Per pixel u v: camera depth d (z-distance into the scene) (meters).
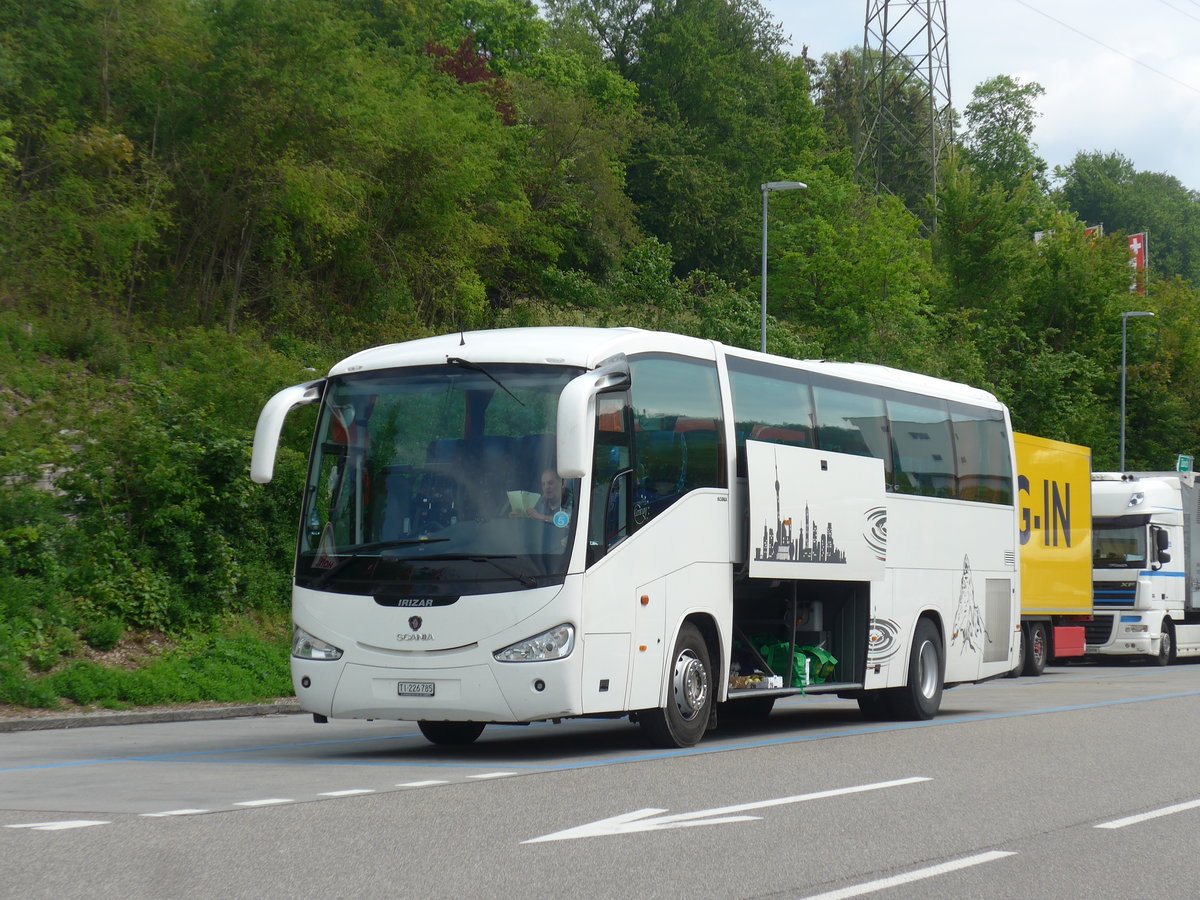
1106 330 67.31
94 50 31.52
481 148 40.22
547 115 53.62
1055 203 89.00
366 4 46.78
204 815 8.55
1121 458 59.31
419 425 12.23
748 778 10.76
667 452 13.05
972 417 19.47
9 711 16.78
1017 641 20.33
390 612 11.77
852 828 8.52
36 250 29.14
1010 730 15.38
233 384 26.77
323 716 12.04
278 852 7.34
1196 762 12.30
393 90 39.28
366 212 37.06
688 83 71.06
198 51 32.31
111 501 21.39
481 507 11.84
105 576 20.38
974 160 88.94
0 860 7.03
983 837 8.35
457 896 6.37
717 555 13.65
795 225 57.94
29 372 25.05
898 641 16.84
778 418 14.91
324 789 9.91
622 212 56.03
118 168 30.81
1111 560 33.59
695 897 6.47
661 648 12.77
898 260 54.31
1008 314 64.25
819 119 76.56
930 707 17.52
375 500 12.13
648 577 12.59
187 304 32.97
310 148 34.44
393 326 35.97
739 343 47.28
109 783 10.30
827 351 53.00
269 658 21.17
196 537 22.03
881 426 17.02
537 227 50.09
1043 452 27.86
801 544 14.66
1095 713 17.70
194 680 19.41
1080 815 9.28
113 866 6.90
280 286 35.19
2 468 20.33
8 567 19.45
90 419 21.97
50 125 30.00
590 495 11.95
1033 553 27.30
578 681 11.68
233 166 33.19
